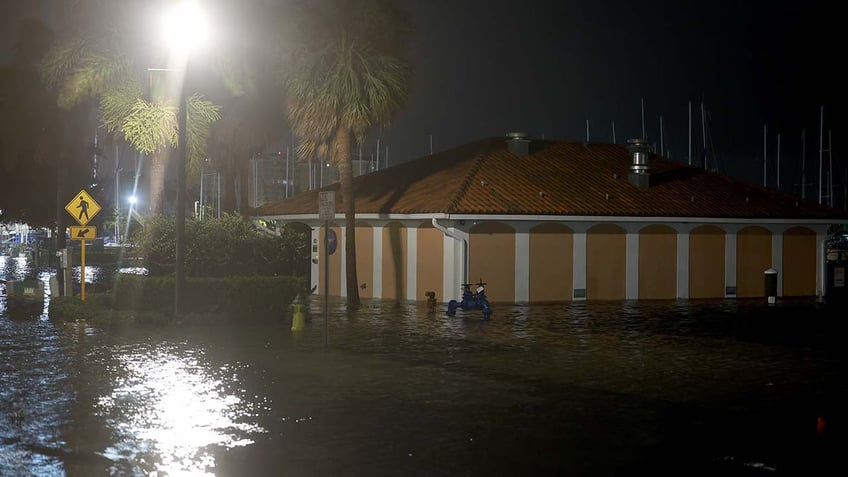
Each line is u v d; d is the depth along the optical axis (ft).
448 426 36.14
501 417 38.17
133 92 109.91
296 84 96.99
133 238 91.50
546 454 31.50
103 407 39.14
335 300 109.50
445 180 112.06
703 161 248.52
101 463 29.48
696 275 116.37
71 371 49.65
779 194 129.29
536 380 48.39
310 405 40.40
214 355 57.21
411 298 108.06
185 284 78.28
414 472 28.84
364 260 114.01
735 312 94.43
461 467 29.53
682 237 115.65
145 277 82.53
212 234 89.40
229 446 32.17
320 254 120.88
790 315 90.94
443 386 46.09
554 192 110.93
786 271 122.01
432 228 106.11
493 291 105.19
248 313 80.28
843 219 122.31
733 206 118.83
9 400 40.65
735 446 32.99
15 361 53.52
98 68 108.68
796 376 50.55
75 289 122.52
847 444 33.45
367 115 96.48
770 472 29.35
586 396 43.52
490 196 105.40
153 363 53.16
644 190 118.42
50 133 149.28
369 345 63.52
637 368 53.31
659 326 78.89
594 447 32.68
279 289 81.30
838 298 117.29
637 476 28.71
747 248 119.55
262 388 44.78
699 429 35.99
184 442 32.68
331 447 32.19
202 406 39.70
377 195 114.62
